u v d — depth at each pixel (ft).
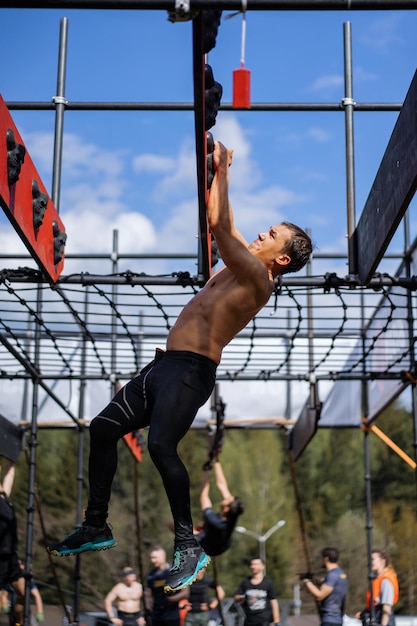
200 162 11.99
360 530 91.40
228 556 96.32
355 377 24.98
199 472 90.94
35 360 25.14
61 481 79.66
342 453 96.53
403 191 13.99
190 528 11.91
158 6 10.11
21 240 15.12
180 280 17.58
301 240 13.32
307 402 27.89
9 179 13.89
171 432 11.87
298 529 96.58
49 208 16.94
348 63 18.81
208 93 11.78
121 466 86.58
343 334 28.91
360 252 17.37
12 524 24.58
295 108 19.85
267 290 12.66
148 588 28.76
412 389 24.17
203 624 29.50
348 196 17.99
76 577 28.86
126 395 12.41
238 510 26.16
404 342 23.93
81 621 34.58
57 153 18.45
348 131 18.49
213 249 16.21
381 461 94.02
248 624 29.73
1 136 13.58
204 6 10.05
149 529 84.64
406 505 91.30
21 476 80.07
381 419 93.81
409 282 17.40
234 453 106.32
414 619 53.21
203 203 12.71
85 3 10.09
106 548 12.37
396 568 88.94
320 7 10.16
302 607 89.76
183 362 12.27
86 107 19.38
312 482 97.91
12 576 24.20
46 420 31.48
